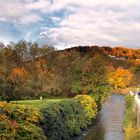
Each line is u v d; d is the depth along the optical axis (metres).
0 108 27.20
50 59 100.38
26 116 28.91
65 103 46.00
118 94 138.38
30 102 55.25
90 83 67.81
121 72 165.38
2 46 105.56
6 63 87.00
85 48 171.12
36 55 107.94
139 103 51.66
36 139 28.38
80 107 52.50
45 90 78.31
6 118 25.98
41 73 82.25
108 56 194.50
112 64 179.50
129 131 45.28
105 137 47.34
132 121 52.56
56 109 39.75
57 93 78.38
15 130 25.84
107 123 59.50
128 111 66.94
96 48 180.88
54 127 35.91
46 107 36.56
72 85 69.88
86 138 46.28
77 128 46.81
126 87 167.88
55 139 35.44
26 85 77.88
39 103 51.50
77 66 70.38
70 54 95.19
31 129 28.06
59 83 78.38
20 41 110.62
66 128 41.62
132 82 176.38
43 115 33.91
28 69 91.19
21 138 26.88
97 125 57.38
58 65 91.25
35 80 80.19
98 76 67.81
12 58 100.62
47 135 33.91
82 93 68.19
